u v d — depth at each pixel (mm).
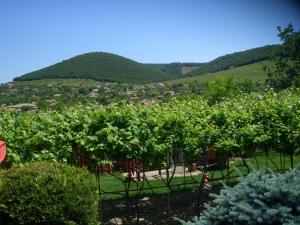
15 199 5141
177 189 10297
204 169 8547
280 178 3961
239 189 4016
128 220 8312
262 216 3625
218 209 4074
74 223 5234
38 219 5125
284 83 24422
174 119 8156
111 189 10531
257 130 8734
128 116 7977
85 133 7711
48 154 7426
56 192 5238
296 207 3707
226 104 10242
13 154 7363
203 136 8297
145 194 10031
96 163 7645
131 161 9164
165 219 8273
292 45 24516
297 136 9039
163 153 8008
